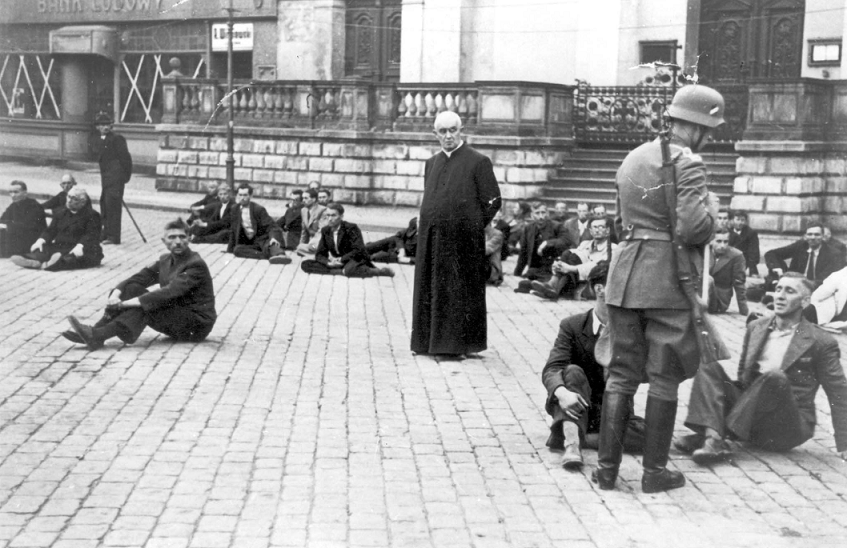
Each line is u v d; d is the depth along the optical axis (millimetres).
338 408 8109
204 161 27609
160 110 33094
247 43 31156
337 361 9812
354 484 6336
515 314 12938
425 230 10055
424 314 10125
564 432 6840
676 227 5973
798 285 7074
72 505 5875
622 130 24531
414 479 6457
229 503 5957
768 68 24609
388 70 29484
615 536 5586
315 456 6875
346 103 25516
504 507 6000
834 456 7152
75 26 33938
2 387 8422
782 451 7219
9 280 13992
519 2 27047
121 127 33688
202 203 20203
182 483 6281
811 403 7172
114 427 7418
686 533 5645
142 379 8844
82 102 34312
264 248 17344
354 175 25375
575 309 13383
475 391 8789
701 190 5992
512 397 8609
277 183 26453
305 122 26062
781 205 20172
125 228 21453
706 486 6449
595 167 23844
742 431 6938
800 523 5832
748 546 5473
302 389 8688
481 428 7648
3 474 6363
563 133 24344
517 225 18078
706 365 6969
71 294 13023
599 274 14000
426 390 8789
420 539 5484
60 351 9773
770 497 6270
